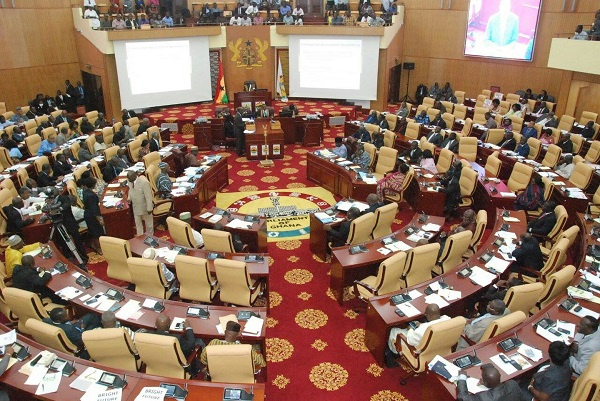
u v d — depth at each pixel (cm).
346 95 2053
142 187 944
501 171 1235
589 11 1711
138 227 981
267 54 2108
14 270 666
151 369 534
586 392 442
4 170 1162
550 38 1823
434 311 576
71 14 1994
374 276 738
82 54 2000
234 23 2075
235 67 2114
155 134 1362
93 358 536
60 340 546
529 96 1850
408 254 695
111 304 624
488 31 1964
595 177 1105
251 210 1114
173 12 2195
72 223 884
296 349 670
